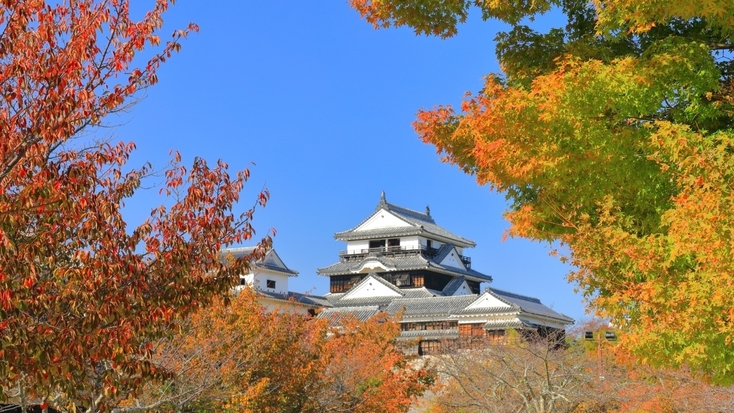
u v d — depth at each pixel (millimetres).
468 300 61281
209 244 11609
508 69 11047
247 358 23766
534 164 9070
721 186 7746
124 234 10523
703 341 8281
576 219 10141
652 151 8992
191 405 23094
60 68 9234
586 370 30250
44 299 9602
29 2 9359
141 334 10773
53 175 9383
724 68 9883
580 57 10023
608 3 8961
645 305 8562
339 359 32594
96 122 9938
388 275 72875
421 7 11258
